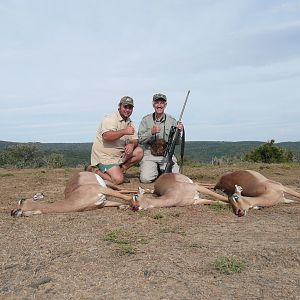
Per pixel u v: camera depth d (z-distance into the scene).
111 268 1.67
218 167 5.98
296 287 1.44
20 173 5.76
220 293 1.41
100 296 1.41
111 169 3.89
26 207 2.67
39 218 2.59
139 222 2.45
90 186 2.88
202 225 2.38
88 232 2.24
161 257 1.78
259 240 2.02
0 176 5.29
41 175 5.36
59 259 1.79
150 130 4.12
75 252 1.88
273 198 2.91
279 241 1.99
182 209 2.84
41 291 1.47
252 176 3.18
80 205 2.79
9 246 2.00
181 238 2.09
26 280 1.57
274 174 5.03
